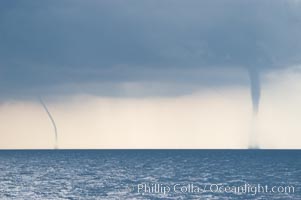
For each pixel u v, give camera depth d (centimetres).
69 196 12781
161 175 18900
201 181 16475
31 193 13438
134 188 14450
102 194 13088
